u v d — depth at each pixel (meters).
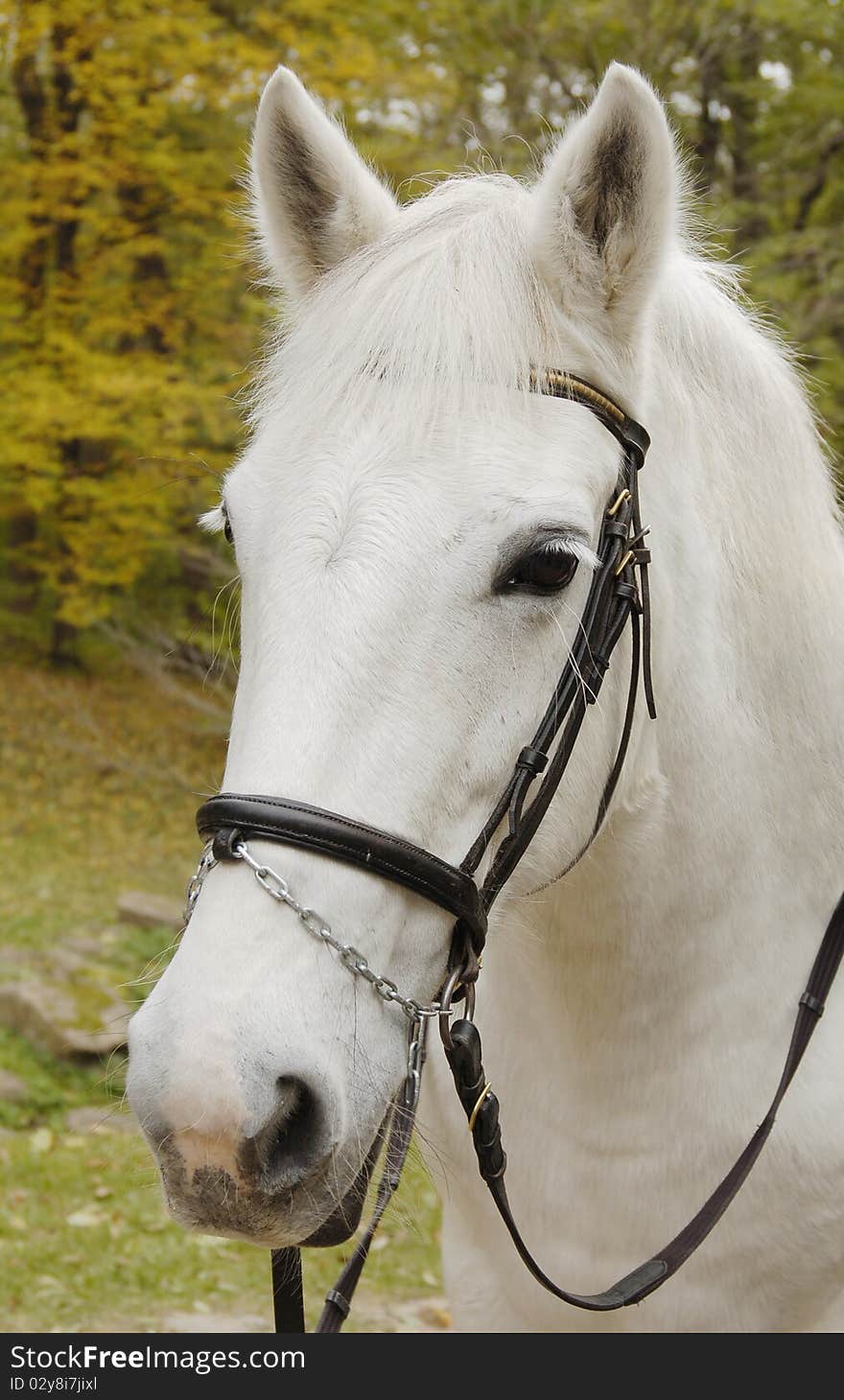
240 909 1.40
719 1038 1.91
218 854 1.43
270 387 1.73
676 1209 1.92
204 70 9.45
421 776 1.46
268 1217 1.38
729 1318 1.93
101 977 6.95
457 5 7.93
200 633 9.23
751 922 1.93
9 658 14.88
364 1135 1.43
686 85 8.07
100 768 11.71
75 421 9.42
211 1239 4.85
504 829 1.58
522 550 1.49
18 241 10.72
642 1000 1.91
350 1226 1.54
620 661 1.71
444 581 1.47
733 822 1.89
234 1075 1.32
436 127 8.36
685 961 1.90
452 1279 2.17
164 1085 1.33
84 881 9.46
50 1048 6.33
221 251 9.69
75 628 14.88
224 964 1.37
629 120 1.59
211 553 8.49
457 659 1.48
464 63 8.31
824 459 2.15
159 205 10.46
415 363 1.53
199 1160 1.32
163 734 12.48
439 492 1.49
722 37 8.08
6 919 8.36
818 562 2.01
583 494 1.55
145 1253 4.66
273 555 1.51
